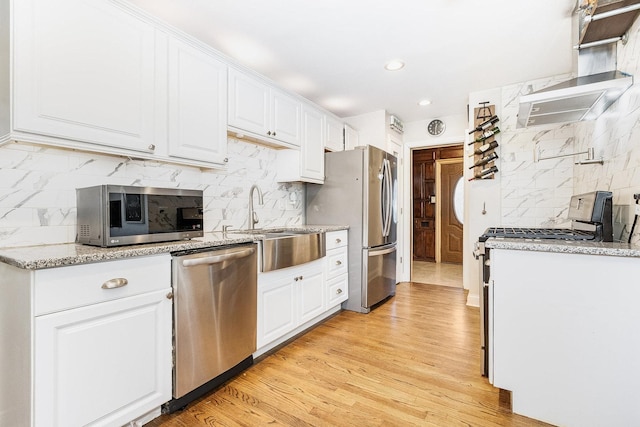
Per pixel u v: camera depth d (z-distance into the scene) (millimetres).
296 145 2873
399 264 4406
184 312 1537
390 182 3477
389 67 2662
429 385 1766
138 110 1641
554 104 1810
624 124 1635
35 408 1081
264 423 1448
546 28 2086
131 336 1347
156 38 1727
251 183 2783
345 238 3143
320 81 2955
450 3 1832
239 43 2262
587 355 1371
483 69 2705
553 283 1430
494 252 1553
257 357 2117
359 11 1899
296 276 2428
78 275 1184
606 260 1328
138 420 1414
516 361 1513
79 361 1186
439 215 6266
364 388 1737
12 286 1188
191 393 1600
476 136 3223
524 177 3016
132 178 1925
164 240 1637
